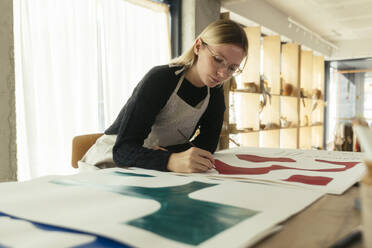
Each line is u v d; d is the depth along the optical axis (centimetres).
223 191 55
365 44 612
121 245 32
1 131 171
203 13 313
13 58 174
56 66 223
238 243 32
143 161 85
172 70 109
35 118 207
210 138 127
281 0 417
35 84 212
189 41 307
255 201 48
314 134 618
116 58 262
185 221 39
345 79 674
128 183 62
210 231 35
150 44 295
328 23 514
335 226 39
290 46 468
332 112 685
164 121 117
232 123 335
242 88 382
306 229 38
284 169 80
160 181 64
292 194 53
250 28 375
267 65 429
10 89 173
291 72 468
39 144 214
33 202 48
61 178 67
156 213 42
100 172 75
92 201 49
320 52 606
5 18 170
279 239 35
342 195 55
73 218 40
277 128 417
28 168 206
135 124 98
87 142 136
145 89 102
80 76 238
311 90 541
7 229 37
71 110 230
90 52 244
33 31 209
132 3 275
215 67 99
